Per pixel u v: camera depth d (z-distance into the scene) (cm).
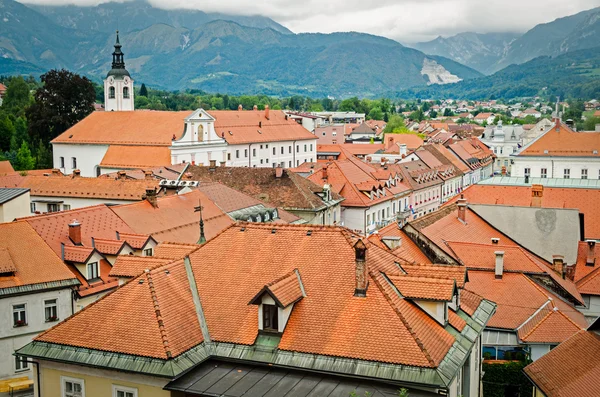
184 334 3138
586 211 7894
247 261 3488
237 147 17112
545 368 3662
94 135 15600
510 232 6838
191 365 2998
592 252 6650
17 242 5144
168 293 3328
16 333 4856
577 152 12756
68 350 3159
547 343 4703
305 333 3041
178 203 6975
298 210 9275
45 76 18375
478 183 8594
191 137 15075
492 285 5262
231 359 3058
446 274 3462
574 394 3288
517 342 4788
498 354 4816
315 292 3197
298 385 2842
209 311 3306
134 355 3017
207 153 15600
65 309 5091
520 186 8269
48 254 5191
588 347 3631
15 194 6600
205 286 3434
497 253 5312
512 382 4672
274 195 9462
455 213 6781
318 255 3372
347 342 2948
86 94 18625
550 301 5044
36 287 4922
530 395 4647
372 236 5138
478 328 3488
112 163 14712
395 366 2811
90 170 15525
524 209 6900
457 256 5653
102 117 16112
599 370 3353
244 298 3309
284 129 19462
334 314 3072
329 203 9912
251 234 3616
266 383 2875
